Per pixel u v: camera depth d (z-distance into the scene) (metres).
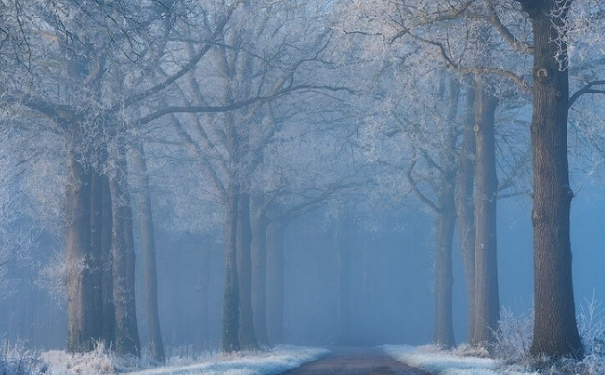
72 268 58.16
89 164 58.66
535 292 37.53
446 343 87.69
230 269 81.31
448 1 42.47
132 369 51.78
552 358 36.19
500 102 63.94
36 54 52.78
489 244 60.75
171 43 77.81
